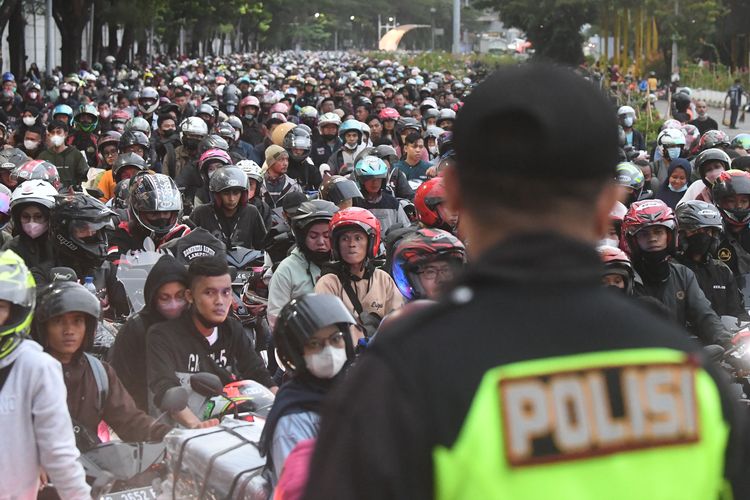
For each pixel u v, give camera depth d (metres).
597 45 192.75
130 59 151.25
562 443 3.60
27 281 8.77
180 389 11.21
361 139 34.66
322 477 3.70
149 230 17.55
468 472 3.59
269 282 17.02
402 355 3.72
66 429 8.98
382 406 3.66
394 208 23.67
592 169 3.84
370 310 14.95
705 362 3.84
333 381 9.12
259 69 143.38
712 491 3.78
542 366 3.66
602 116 3.84
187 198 27.27
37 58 137.75
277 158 27.25
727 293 17.78
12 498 8.83
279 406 9.06
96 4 117.50
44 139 33.50
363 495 3.61
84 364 11.20
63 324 10.88
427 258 12.86
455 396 3.63
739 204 19.59
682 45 127.75
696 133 36.03
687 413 3.72
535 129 3.78
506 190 3.86
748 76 111.38
